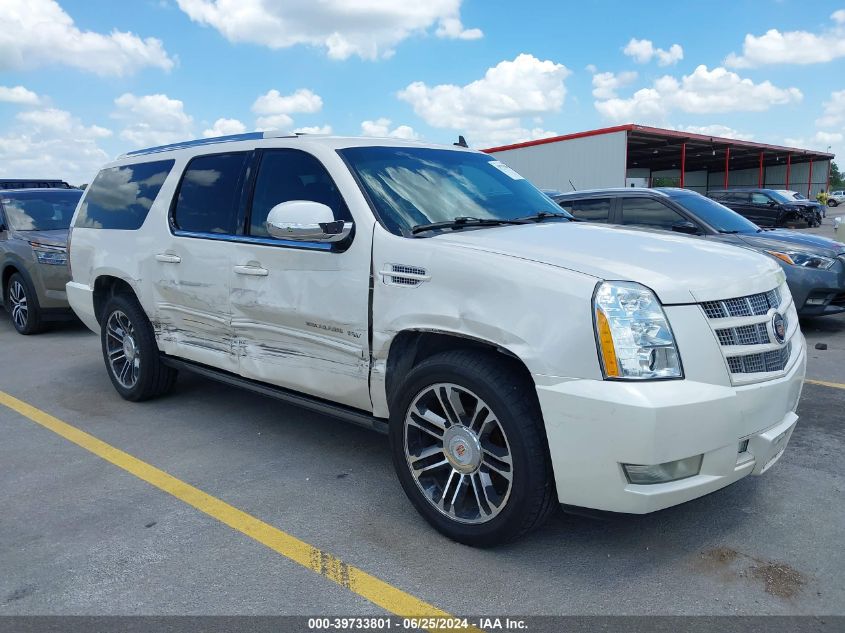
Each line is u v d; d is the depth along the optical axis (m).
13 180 15.08
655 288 2.80
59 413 5.37
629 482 2.74
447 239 3.36
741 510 3.51
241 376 4.45
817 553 3.10
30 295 8.31
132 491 3.90
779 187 51.84
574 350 2.75
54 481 4.06
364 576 2.98
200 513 3.61
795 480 3.85
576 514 2.90
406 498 3.74
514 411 2.89
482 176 4.38
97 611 2.77
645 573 2.97
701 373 2.77
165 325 4.98
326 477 4.04
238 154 4.49
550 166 30.28
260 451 4.46
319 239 3.51
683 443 2.69
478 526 3.11
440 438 3.25
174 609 2.77
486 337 2.98
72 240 5.89
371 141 4.21
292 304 3.88
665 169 52.94
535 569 3.01
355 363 3.63
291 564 3.09
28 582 2.98
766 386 2.93
